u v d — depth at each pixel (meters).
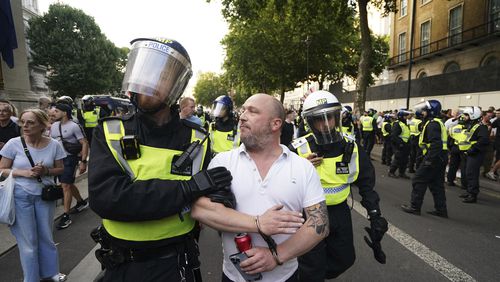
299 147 2.83
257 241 1.63
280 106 1.70
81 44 34.62
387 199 6.75
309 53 24.81
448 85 18.56
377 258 2.56
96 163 1.50
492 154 9.20
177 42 1.65
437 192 5.60
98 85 35.41
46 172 3.09
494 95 15.45
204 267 3.68
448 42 24.17
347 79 40.47
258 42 24.78
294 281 1.75
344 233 2.64
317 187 1.67
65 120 5.12
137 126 1.61
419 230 4.89
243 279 1.68
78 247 4.14
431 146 5.43
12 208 2.90
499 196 7.23
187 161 1.61
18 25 11.88
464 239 4.55
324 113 2.58
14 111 4.96
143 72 1.55
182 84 1.64
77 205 5.55
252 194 1.64
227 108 5.41
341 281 3.36
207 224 1.51
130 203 1.41
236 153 1.75
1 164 3.08
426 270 3.62
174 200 1.45
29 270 2.99
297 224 1.49
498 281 3.39
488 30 20.80
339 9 17.47
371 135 12.37
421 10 27.31
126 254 1.57
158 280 1.57
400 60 30.27
